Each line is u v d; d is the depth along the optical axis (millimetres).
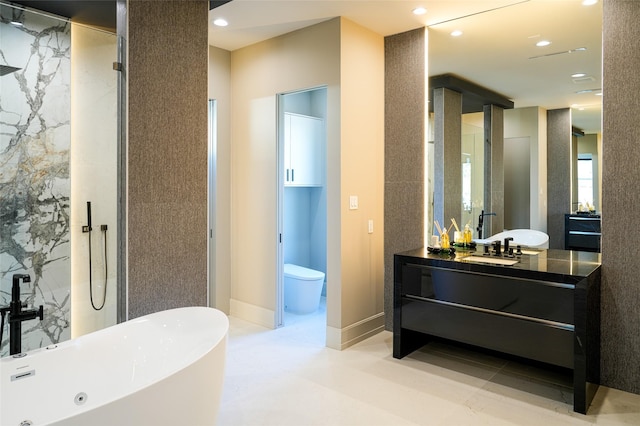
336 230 3676
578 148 3262
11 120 2604
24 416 2031
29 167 2658
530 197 3494
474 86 3697
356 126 3783
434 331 3299
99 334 2344
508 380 3070
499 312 2977
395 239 4082
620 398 2793
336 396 2820
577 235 3291
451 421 2529
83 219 2715
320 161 5258
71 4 2918
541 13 3268
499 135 3627
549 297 2760
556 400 2775
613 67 2867
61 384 2160
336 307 3684
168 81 2816
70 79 2695
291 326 4289
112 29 3371
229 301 4633
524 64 3508
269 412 2609
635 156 2805
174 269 2863
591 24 3174
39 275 2691
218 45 4371
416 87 3910
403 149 4008
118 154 2660
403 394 2854
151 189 2736
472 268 3080
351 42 3697
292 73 3959
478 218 3744
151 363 2484
